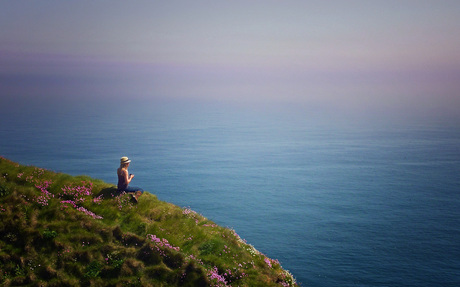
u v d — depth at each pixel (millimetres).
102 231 15312
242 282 15109
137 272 13727
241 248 18125
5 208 15195
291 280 17484
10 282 12500
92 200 18250
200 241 17297
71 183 19391
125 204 18562
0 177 18484
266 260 18188
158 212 18703
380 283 164375
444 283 164375
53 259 13594
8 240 13961
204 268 14766
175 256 14719
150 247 14789
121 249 14516
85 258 13867
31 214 15422
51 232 14430
